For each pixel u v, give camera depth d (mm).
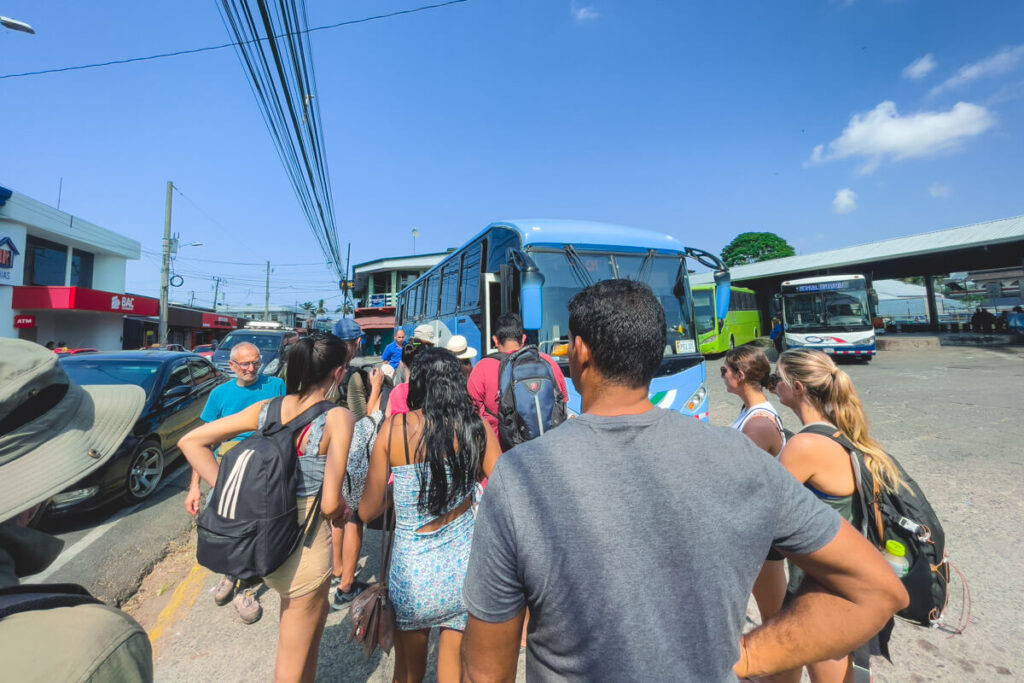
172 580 3691
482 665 1001
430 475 1991
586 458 1012
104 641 688
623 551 911
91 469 823
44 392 843
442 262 8875
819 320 16344
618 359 1094
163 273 21578
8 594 686
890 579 939
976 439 6461
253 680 2578
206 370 7121
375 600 1966
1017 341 20016
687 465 998
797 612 999
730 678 913
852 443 1893
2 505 714
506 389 3334
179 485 5820
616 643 884
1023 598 3070
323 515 2113
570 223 5812
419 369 2113
